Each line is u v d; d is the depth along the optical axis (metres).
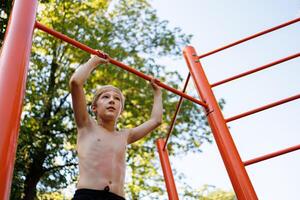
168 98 11.19
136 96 10.84
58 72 10.30
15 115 1.35
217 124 2.42
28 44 1.67
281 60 2.73
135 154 10.65
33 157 8.58
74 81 2.06
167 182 2.88
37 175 8.67
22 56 1.58
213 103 2.56
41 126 8.78
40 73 9.96
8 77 1.45
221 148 2.31
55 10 10.72
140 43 11.74
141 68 11.15
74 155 9.24
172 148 10.89
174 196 2.74
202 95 2.67
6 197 1.14
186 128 10.99
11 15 1.78
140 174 10.52
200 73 2.83
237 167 2.14
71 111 9.82
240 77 2.73
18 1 1.84
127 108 10.82
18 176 7.79
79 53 10.46
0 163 1.18
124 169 2.10
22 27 1.70
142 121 10.84
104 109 2.30
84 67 2.17
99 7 11.90
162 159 3.08
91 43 10.35
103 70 10.52
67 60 10.55
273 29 2.99
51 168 8.90
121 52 10.74
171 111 11.01
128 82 10.59
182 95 2.66
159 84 2.69
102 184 1.89
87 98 10.34
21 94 1.44
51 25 10.62
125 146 2.25
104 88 2.44
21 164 8.07
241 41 3.00
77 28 10.66
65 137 9.47
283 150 2.20
